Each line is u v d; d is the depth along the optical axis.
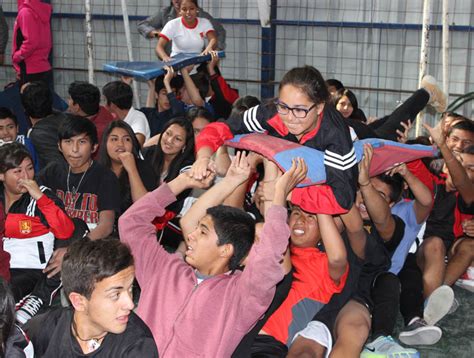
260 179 3.37
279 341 3.06
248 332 2.60
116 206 3.97
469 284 4.15
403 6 7.57
